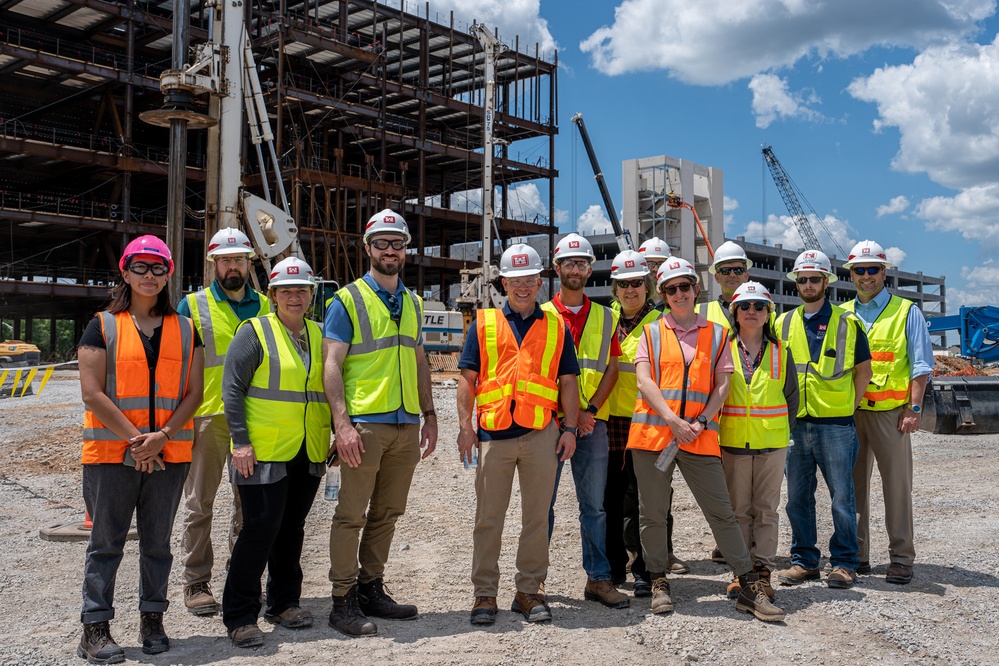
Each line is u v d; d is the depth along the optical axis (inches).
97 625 170.4
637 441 206.7
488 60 1350.9
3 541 269.1
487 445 198.1
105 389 172.7
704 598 213.6
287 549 192.1
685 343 208.4
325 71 1993.1
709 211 3634.4
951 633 187.2
